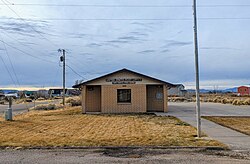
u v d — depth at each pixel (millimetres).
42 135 14000
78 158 9258
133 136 13383
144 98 29406
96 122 20141
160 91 31109
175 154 9734
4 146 11242
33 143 11750
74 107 38531
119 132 14930
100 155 9703
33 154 9914
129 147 10859
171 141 11922
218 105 43500
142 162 8617
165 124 18453
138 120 21234
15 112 33688
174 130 15469
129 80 29531
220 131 14836
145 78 29531
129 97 29578
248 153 9781
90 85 30078
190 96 80062
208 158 9086
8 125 18328
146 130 15602
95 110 30781
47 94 106750
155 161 8727
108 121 20750
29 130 15930
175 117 23281
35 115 26922
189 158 9102
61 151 10398
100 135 13898
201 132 14445
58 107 39906
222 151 10141
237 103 46031
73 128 16781
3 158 9305
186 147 10719
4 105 53938
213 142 11594
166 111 29484
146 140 12219
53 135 13984
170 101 60562
